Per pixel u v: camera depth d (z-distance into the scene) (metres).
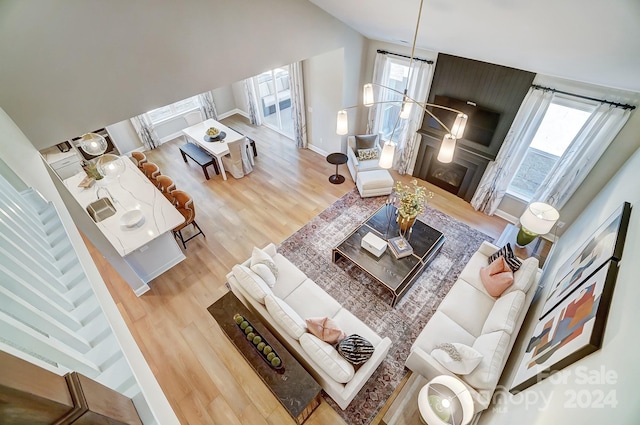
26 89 2.42
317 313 3.29
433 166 5.63
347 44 4.95
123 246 3.63
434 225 4.98
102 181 4.53
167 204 4.23
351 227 4.98
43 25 2.30
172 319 3.77
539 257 3.96
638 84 2.78
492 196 4.93
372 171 5.53
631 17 1.60
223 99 8.06
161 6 2.78
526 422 1.78
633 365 1.17
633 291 1.52
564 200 4.17
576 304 2.01
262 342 2.90
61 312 1.00
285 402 2.55
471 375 2.53
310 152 6.90
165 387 3.16
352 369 2.59
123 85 2.89
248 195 5.70
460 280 3.56
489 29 2.66
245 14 3.37
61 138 2.74
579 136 3.77
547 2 1.82
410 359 2.96
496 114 4.38
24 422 0.44
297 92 6.13
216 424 2.92
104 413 0.61
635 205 2.35
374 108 5.88
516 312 2.83
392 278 3.62
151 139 6.95
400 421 2.71
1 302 0.75
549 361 1.90
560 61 2.88
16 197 1.43
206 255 4.58
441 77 4.73
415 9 2.82
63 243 1.48
